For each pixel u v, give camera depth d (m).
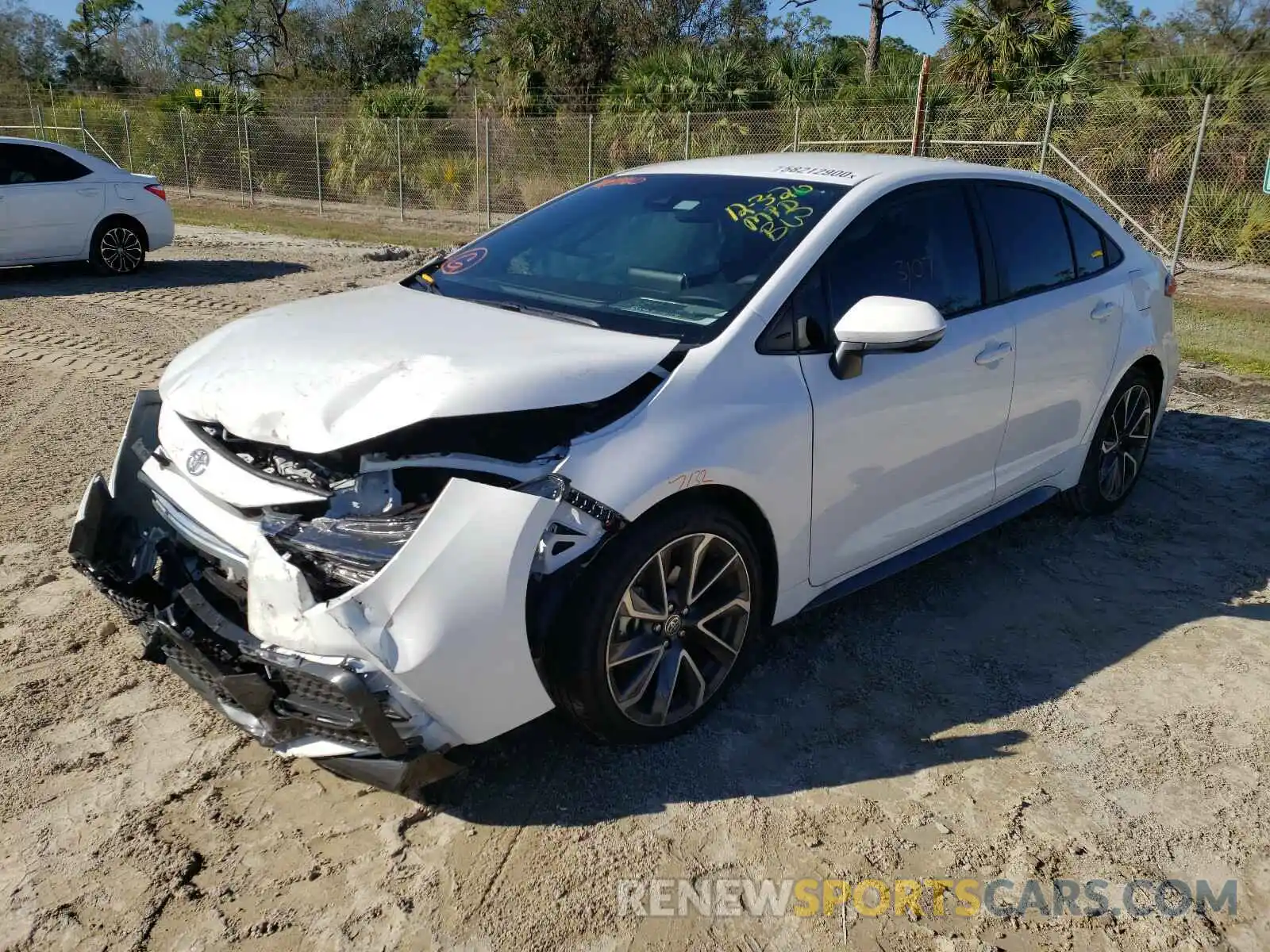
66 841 2.61
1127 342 4.55
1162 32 31.61
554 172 21.42
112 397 6.49
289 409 2.63
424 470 2.63
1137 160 15.38
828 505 3.26
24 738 3.01
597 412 2.79
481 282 3.62
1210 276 13.42
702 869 2.56
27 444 5.55
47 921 2.36
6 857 2.55
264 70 48.25
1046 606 3.99
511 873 2.54
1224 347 8.78
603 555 2.67
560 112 24.33
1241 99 14.58
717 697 3.16
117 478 3.12
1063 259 4.33
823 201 3.50
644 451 2.72
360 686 2.34
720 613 3.03
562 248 3.71
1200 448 5.94
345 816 2.73
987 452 3.92
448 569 2.43
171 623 2.66
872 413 3.31
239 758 2.96
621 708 2.81
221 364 2.96
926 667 3.53
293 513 2.61
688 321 3.11
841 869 2.58
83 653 3.47
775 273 3.22
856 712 3.25
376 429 2.50
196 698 3.25
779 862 2.59
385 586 2.40
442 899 2.45
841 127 17.72
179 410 2.94
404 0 43.94
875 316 3.00
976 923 2.42
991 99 17.25
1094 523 4.83
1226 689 3.42
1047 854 2.64
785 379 3.08
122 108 28.27
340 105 27.25
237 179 25.05
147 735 3.05
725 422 2.90
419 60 44.41
